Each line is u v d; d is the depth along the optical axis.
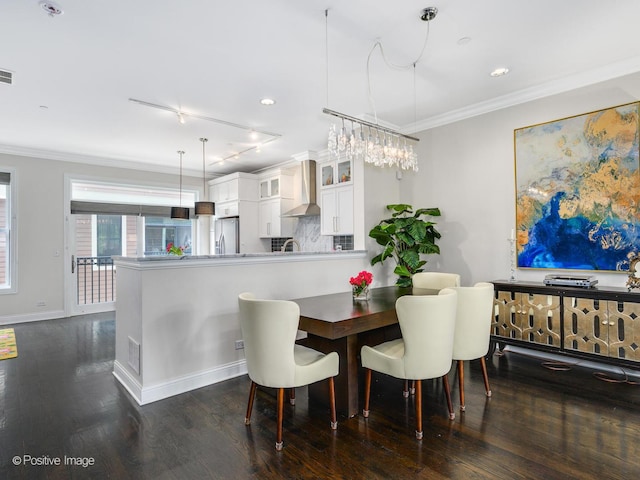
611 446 2.08
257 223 6.99
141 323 2.75
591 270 3.36
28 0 2.21
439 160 4.56
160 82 3.41
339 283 4.25
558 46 2.89
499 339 3.64
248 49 2.86
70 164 6.02
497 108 4.00
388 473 1.87
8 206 5.59
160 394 2.80
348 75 3.34
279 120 4.49
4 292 5.46
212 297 3.14
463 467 1.91
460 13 2.45
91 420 2.48
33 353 4.01
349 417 2.48
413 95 3.83
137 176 6.67
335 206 4.93
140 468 1.94
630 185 3.15
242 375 3.32
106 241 6.49
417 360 2.22
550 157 3.62
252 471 1.91
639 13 2.47
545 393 2.83
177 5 2.29
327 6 2.34
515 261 3.87
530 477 1.81
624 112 3.18
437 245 4.58
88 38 2.66
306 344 2.88
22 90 3.54
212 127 4.71
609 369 3.29
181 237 7.32
